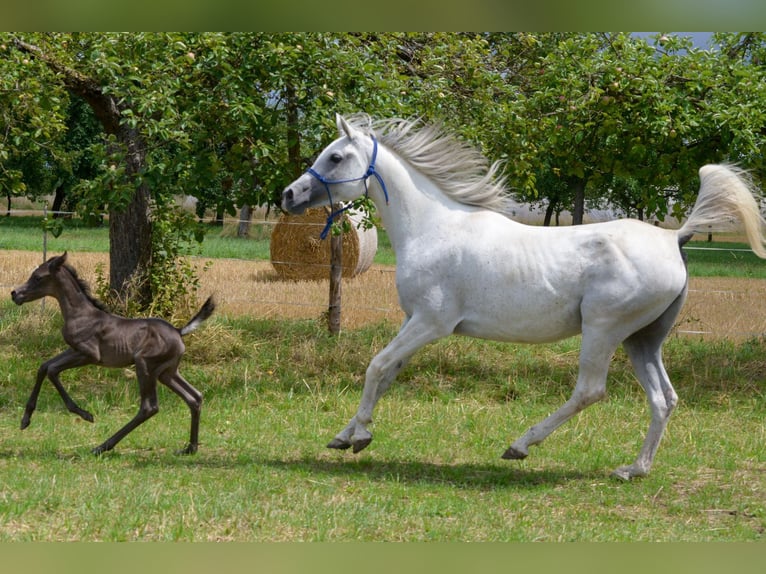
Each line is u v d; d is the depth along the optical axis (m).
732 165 6.81
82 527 5.14
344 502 5.84
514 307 6.53
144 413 7.07
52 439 7.57
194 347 10.84
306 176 6.89
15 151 11.08
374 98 9.79
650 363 6.75
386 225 6.96
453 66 11.00
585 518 5.73
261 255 25.25
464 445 7.78
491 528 5.43
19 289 6.85
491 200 6.96
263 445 7.63
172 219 11.52
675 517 5.84
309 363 10.62
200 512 5.45
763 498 6.29
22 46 10.02
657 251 6.41
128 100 9.29
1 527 5.09
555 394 10.00
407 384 10.22
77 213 9.94
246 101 9.27
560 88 10.77
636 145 10.61
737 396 9.88
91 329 6.93
